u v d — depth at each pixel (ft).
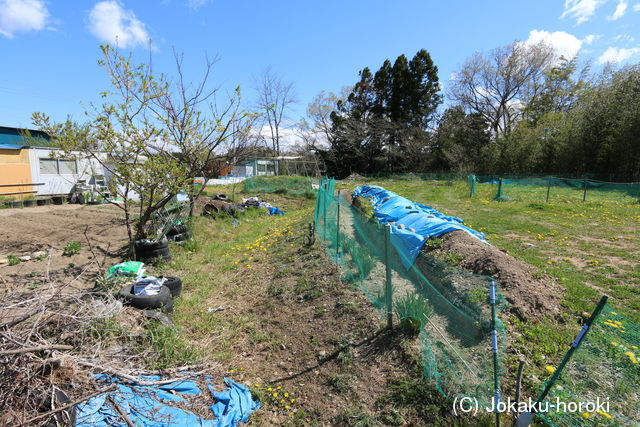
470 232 22.68
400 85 138.72
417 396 10.43
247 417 10.88
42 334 10.85
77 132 22.03
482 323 11.55
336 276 19.19
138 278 18.49
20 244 28.07
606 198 51.78
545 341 11.68
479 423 9.11
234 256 27.71
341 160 148.15
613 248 22.85
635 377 9.11
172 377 11.43
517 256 21.09
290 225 36.40
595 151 83.51
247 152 33.09
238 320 17.20
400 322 13.34
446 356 11.23
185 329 16.01
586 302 14.23
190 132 25.55
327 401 11.41
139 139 22.86
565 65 122.31
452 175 114.01
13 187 50.42
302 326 15.83
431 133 138.21
